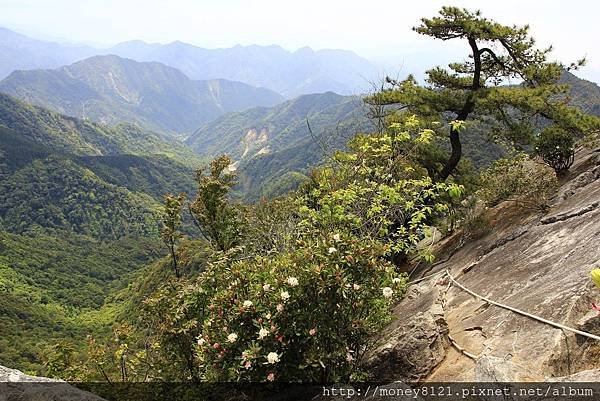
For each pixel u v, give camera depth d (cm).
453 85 1392
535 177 1044
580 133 1126
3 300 9400
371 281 458
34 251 14025
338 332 452
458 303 652
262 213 1262
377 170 926
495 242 881
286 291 440
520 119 1230
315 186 1221
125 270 14638
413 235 843
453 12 1263
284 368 450
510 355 421
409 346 477
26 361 6450
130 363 689
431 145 1316
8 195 18312
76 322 9294
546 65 1236
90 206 18825
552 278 545
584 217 701
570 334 404
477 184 1338
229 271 556
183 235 1374
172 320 615
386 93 1341
